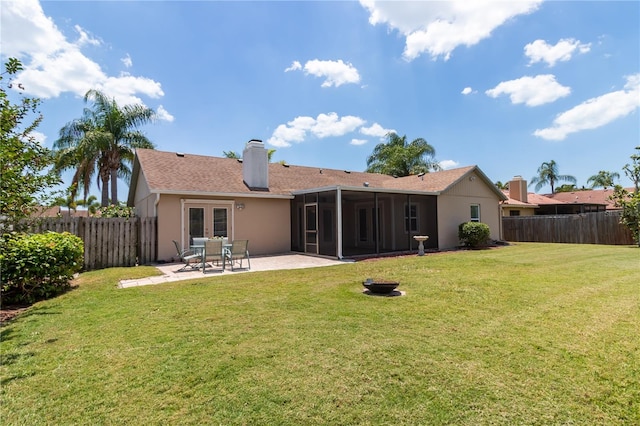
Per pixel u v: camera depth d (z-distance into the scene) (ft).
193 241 36.99
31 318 16.01
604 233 56.29
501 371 10.16
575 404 8.47
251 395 8.96
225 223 42.86
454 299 18.74
